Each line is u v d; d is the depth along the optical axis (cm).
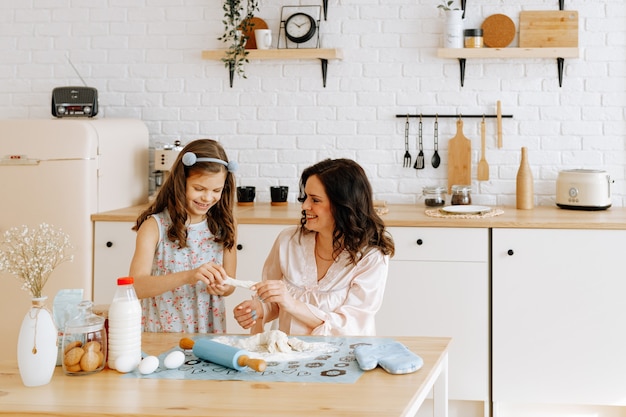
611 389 357
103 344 193
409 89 434
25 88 461
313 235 261
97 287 389
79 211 384
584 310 356
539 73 424
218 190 255
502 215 378
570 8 420
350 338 225
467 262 362
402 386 177
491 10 426
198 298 263
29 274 186
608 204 397
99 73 456
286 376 186
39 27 459
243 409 162
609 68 419
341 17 436
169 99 453
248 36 435
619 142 420
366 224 247
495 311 361
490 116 427
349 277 251
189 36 449
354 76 437
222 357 193
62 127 385
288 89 443
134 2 451
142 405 165
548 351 359
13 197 387
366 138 439
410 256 365
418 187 437
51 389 178
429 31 430
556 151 425
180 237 258
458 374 366
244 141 448
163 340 223
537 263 357
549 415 368
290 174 446
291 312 233
